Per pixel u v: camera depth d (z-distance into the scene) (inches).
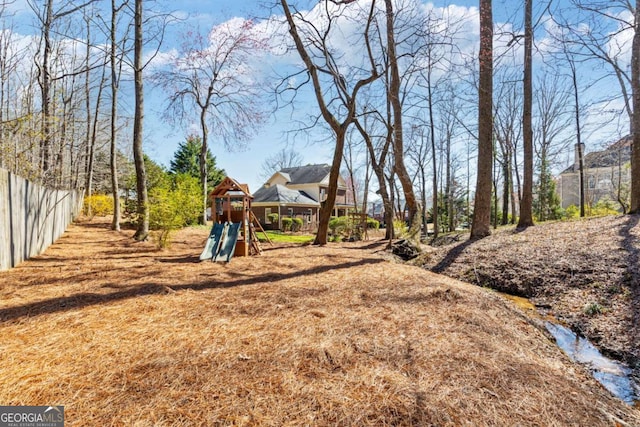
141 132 382.3
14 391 77.1
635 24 229.9
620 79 308.0
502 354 105.0
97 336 110.3
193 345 104.4
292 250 366.0
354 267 256.7
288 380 84.1
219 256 278.5
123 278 193.9
